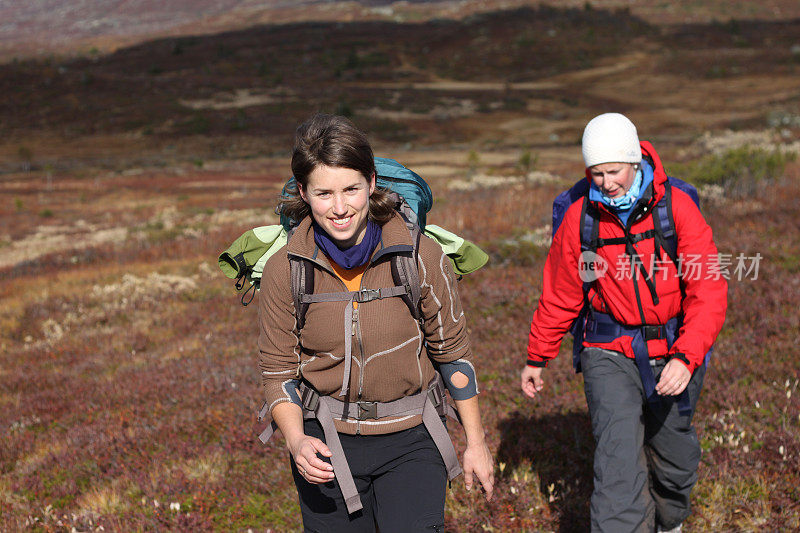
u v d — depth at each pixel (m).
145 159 77.19
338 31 193.88
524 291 7.72
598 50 151.38
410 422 2.13
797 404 4.12
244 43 179.38
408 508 2.07
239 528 3.77
